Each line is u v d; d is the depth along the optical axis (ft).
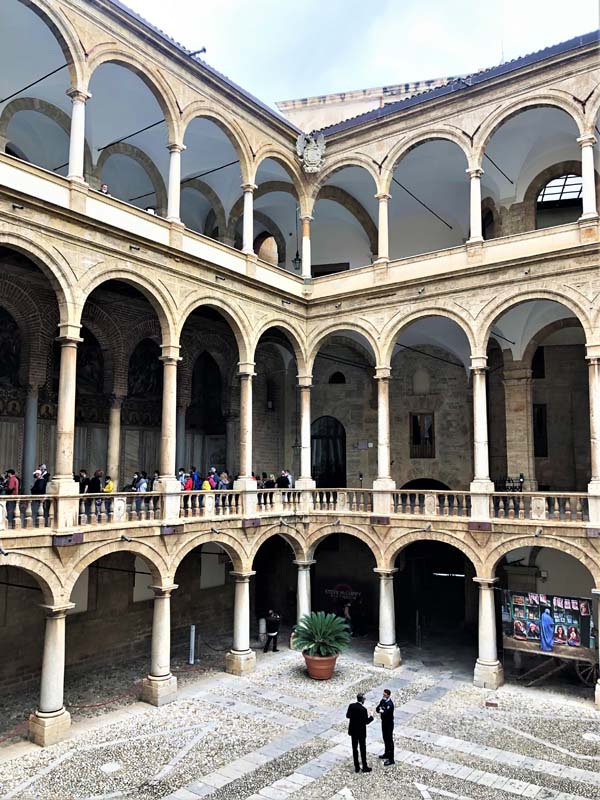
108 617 82.69
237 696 71.97
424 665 83.66
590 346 71.10
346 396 112.78
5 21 65.62
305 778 52.39
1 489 65.05
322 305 93.20
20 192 58.49
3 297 72.28
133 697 71.51
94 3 67.00
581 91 74.23
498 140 85.97
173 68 76.18
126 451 91.71
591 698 70.79
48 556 60.08
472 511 77.25
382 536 83.71
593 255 71.46
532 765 54.60
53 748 57.93
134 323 86.74
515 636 75.25
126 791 50.21
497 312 77.92
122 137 83.41
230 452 104.42
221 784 51.34
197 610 97.45
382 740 59.98
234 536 80.28
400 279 87.51
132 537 67.77
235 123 84.53
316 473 114.62
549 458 99.04
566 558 82.84
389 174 89.25
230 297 82.07
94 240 65.62
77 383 84.89
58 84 73.97
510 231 89.86
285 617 110.73
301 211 96.27
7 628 71.31
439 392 106.32
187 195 100.58
